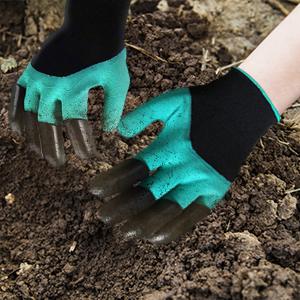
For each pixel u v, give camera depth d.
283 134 0.94
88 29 0.82
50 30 1.06
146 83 0.96
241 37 1.07
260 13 1.09
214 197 0.79
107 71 0.84
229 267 0.79
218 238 0.82
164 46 1.00
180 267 0.80
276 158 0.91
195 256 0.81
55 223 0.90
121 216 0.77
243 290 0.74
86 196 0.90
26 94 0.85
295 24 0.76
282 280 0.75
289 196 0.87
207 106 0.79
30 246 0.89
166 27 1.04
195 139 0.78
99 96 0.94
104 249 0.87
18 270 0.87
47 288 0.85
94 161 0.91
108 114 0.86
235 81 0.78
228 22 1.08
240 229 0.84
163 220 0.76
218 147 0.78
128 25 1.00
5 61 1.02
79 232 0.89
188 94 0.80
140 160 0.78
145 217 0.76
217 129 0.78
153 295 0.78
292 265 0.79
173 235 0.76
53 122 0.83
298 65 0.76
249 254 0.79
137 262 0.84
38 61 0.85
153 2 1.08
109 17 0.81
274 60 0.77
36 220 0.91
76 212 0.91
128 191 0.78
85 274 0.86
